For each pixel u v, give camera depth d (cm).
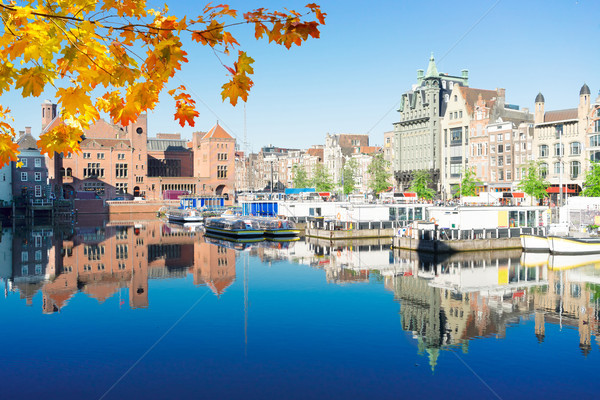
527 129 8369
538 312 2730
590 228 5622
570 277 3753
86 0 416
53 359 1992
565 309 2792
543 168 7806
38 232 7444
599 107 7306
